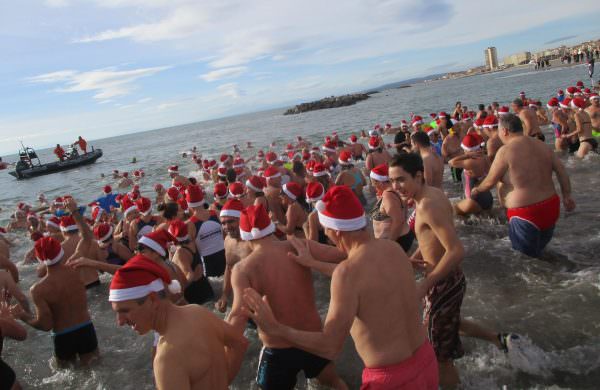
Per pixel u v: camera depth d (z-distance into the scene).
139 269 2.33
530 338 4.36
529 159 5.42
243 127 83.31
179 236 5.98
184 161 32.22
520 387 3.68
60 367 5.30
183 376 2.27
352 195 2.62
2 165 25.39
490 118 8.68
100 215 11.08
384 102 79.50
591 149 11.59
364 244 2.60
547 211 5.40
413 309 2.61
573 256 6.03
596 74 45.25
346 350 4.80
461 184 11.77
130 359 5.48
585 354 3.97
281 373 3.45
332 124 46.50
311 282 3.45
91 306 7.36
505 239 7.12
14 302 7.36
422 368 2.53
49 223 10.20
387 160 10.91
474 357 4.17
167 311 2.43
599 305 4.74
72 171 40.44
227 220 4.95
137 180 24.83
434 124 17.36
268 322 2.59
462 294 3.63
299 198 7.02
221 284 7.25
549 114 22.56
